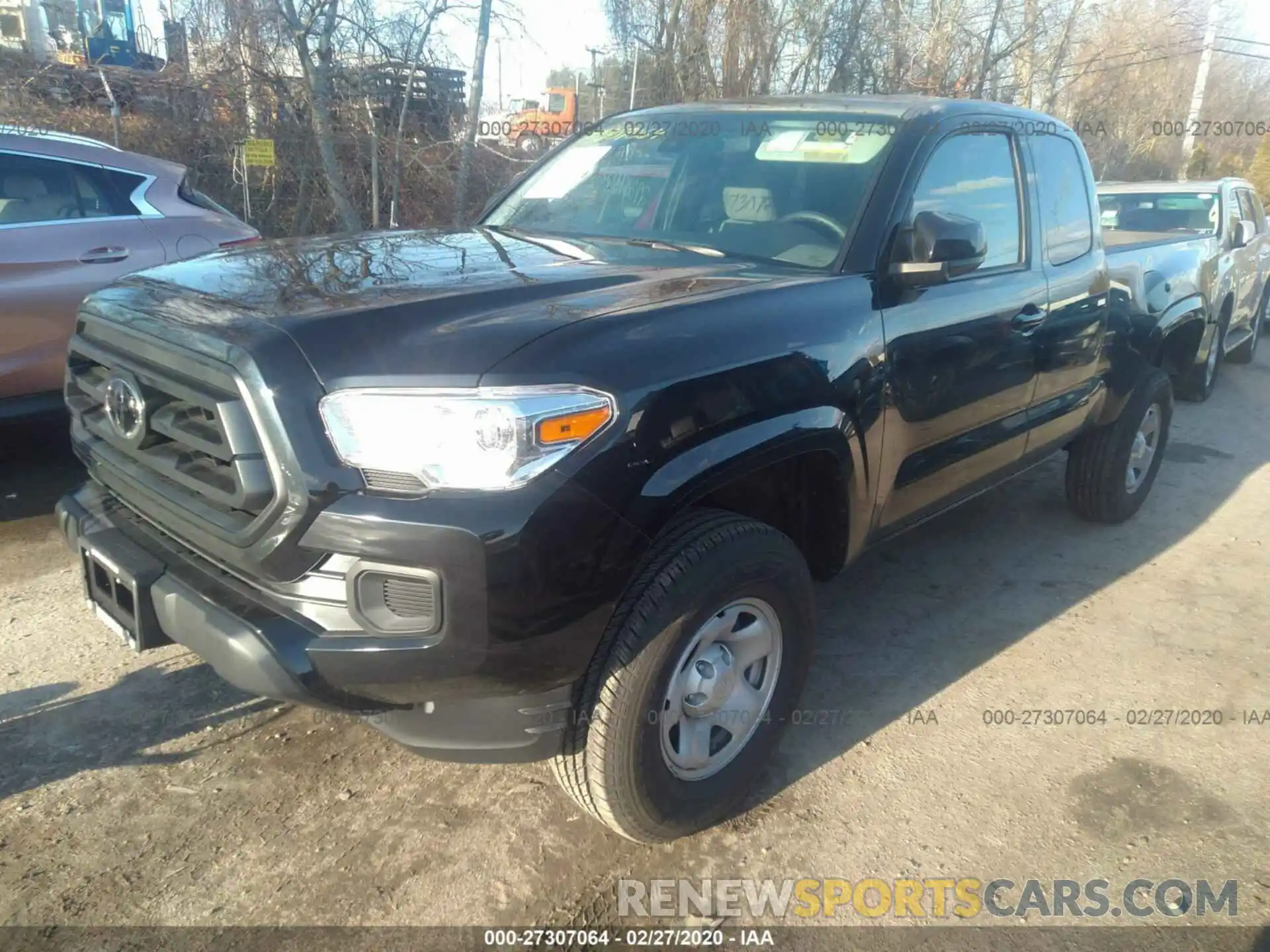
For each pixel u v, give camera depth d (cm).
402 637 212
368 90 1130
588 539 220
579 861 269
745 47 1623
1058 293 409
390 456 210
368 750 310
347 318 226
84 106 1102
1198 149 2833
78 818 273
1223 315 829
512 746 238
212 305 244
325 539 211
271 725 320
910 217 331
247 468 216
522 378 214
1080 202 454
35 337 484
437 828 278
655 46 1594
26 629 368
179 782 290
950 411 344
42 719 315
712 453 244
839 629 407
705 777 274
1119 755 328
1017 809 298
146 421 248
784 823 288
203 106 1127
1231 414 825
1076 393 446
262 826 275
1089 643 404
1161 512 566
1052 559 489
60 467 536
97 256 502
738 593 262
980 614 425
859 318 297
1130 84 2500
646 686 243
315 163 1135
